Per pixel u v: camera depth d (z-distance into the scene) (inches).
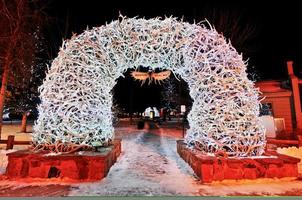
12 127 863.7
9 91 642.2
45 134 220.8
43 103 224.2
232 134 207.5
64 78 220.8
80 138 222.2
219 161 193.5
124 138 567.2
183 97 940.6
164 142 487.5
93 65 226.8
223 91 211.2
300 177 200.1
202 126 222.8
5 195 164.7
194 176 213.8
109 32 237.8
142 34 237.8
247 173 193.6
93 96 226.7
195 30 234.4
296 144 353.7
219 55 222.2
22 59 463.5
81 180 198.2
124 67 252.8
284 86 498.9
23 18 429.7
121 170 237.6
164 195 165.5
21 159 203.3
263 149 214.1
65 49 233.8
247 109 210.4
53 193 169.3
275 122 460.8
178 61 241.0
